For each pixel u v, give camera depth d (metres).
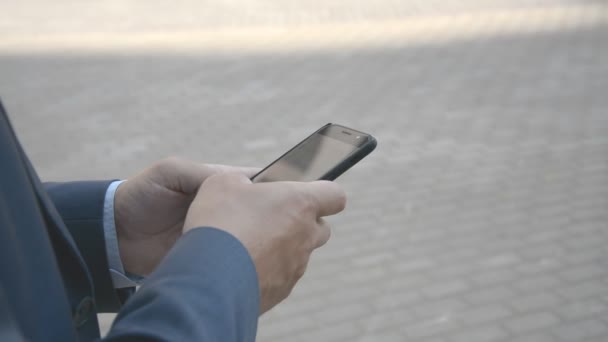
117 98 8.16
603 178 5.11
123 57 10.41
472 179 5.21
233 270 0.65
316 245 0.78
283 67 9.31
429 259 4.12
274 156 6.01
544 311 3.56
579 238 4.25
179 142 6.50
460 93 7.56
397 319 3.57
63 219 1.03
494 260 4.06
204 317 0.61
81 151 6.38
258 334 3.51
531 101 7.11
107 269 1.05
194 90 8.36
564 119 6.49
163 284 0.62
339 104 7.43
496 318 3.53
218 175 0.77
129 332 0.58
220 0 15.91
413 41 10.53
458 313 3.59
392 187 5.15
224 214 0.71
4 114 0.67
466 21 12.01
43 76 9.43
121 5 15.71
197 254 0.65
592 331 3.38
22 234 0.62
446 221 4.57
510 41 10.13
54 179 5.74
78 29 13.02
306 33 11.66
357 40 10.87
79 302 0.80
